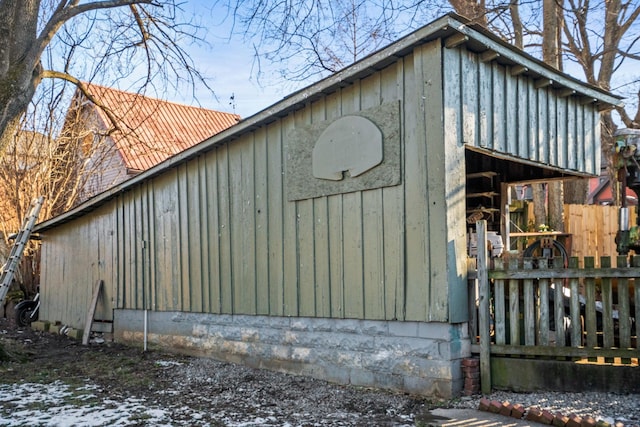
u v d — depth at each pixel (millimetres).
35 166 14469
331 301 6418
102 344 9805
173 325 8734
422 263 5547
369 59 5855
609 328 5055
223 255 7891
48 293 12008
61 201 15586
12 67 6965
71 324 11047
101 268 10344
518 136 6293
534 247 8156
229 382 6598
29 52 7094
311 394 5883
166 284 8875
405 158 5734
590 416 4445
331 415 5094
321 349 6535
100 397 5988
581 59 13359
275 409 5371
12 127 7059
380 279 5922
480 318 5512
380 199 5953
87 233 10797
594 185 23656
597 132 7719
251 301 7438
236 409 5402
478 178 9148
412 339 5652
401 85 5789
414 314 5594
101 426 4887
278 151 7125
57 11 7535
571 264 5242
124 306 9734
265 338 7238
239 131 7441
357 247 6156
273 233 7156
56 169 15414
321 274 6539
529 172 8469
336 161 6363
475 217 8836
